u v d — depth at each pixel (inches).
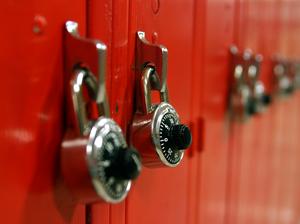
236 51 49.2
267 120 70.7
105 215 25.2
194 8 36.7
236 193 55.4
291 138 97.0
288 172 96.5
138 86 26.4
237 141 53.8
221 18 44.3
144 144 25.5
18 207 19.2
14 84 18.7
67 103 20.9
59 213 21.3
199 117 40.3
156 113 25.6
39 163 20.1
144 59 26.5
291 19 83.5
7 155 18.6
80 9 21.6
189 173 39.0
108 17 23.6
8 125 18.6
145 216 30.3
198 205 42.1
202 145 41.3
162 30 30.5
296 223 110.0
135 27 26.5
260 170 68.6
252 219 65.2
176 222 36.5
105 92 21.4
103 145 20.3
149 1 28.1
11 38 18.5
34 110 19.6
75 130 20.6
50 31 20.1
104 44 21.4
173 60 33.1
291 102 92.7
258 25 58.2
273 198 81.4
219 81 45.3
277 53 72.6
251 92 52.6
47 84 20.1
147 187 30.2
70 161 20.3
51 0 20.0
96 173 19.8
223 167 49.4
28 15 19.1
